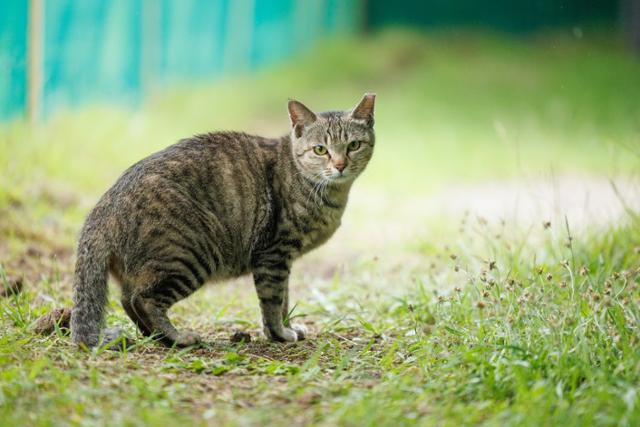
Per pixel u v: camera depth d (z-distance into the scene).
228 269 7.69
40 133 13.66
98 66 17.02
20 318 7.58
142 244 7.09
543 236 10.53
